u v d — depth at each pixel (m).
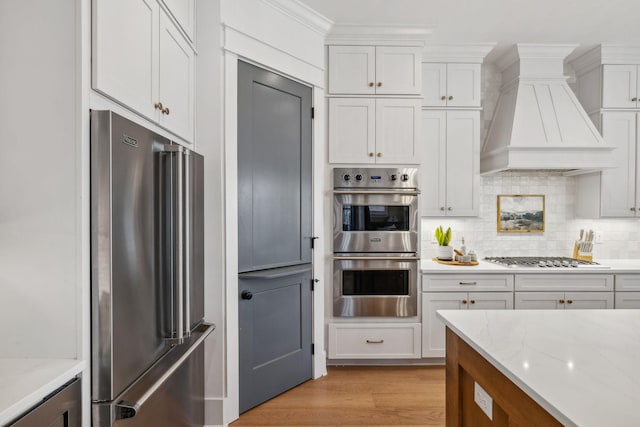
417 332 2.93
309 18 2.57
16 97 1.09
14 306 1.10
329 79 2.89
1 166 1.09
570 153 2.95
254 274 2.23
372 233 2.91
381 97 2.92
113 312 1.14
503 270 2.91
